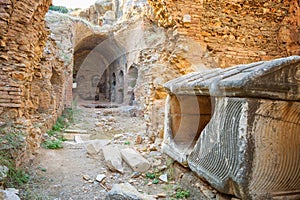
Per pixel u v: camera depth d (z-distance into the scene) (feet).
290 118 6.23
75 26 28.17
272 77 5.97
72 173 9.93
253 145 5.94
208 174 7.13
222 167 6.66
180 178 9.22
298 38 16.19
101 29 29.04
